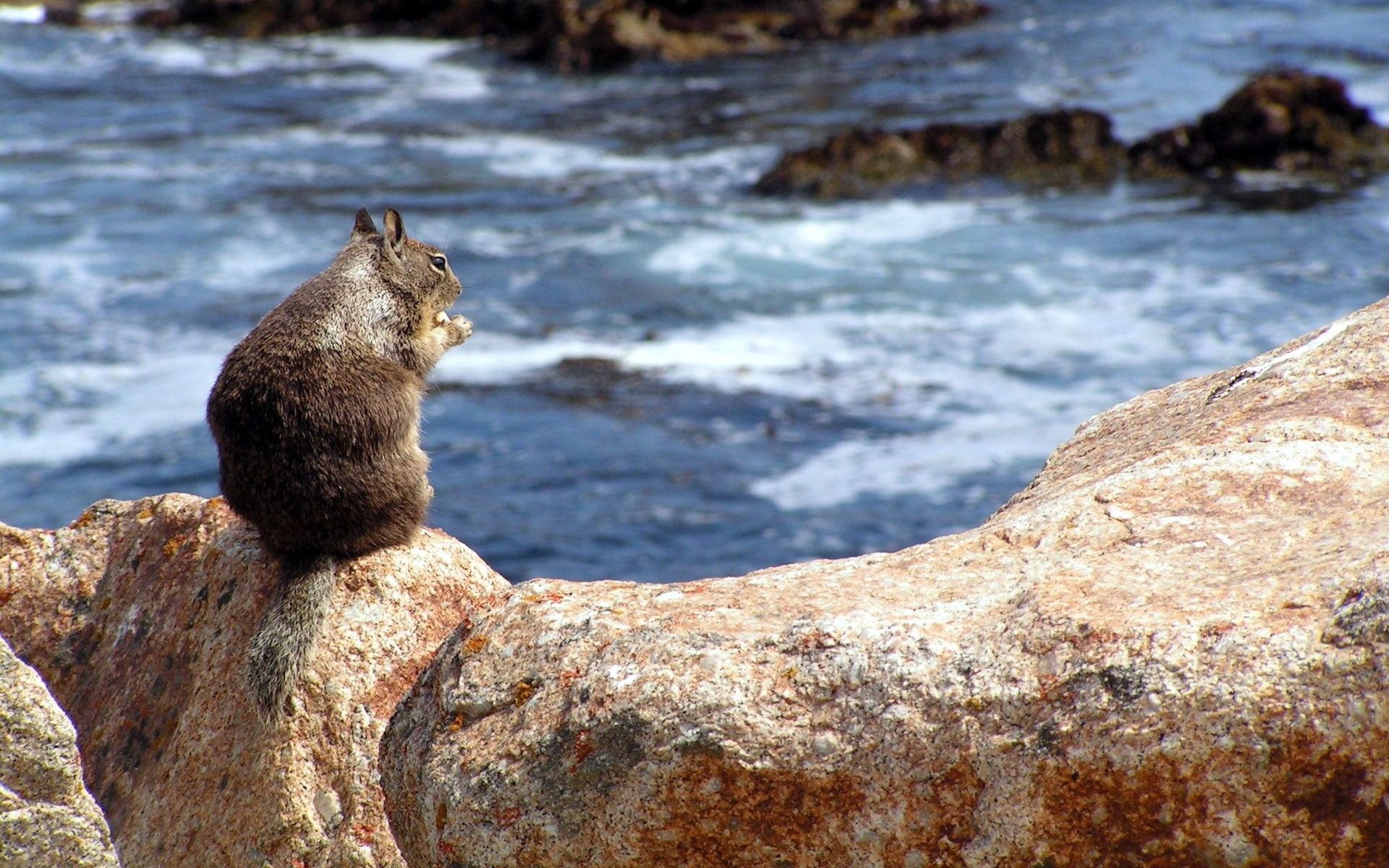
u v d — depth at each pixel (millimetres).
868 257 50000
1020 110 70625
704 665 8945
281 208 57250
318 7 95250
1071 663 8266
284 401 13250
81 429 37062
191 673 13156
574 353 42094
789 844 8633
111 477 34406
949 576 9516
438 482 34406
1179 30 85375
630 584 10266
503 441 36562
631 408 38156
